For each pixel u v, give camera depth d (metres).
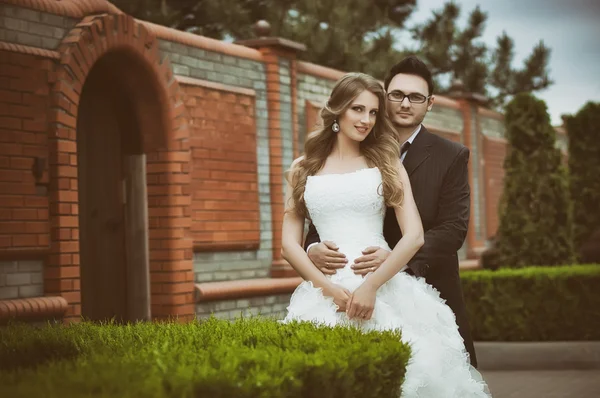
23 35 8.70
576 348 10.68
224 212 11.76
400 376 4.15
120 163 10.54
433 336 4.88
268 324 4.65
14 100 8.51
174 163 10.67
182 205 10.76
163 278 10.65
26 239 8.59
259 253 12.45
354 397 3.80
